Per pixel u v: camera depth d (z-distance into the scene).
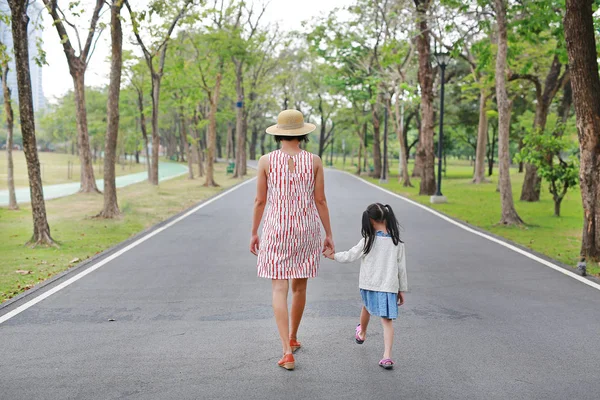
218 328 5.65
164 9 16.77
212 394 4.07
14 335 5.43
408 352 4.95
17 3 10.31
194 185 30.89
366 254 4.65
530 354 4.92
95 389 4.16
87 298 6.87
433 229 13.34
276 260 4.58
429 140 24.77
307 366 4.61
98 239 11.97
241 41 28.86
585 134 9.36
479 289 7.38
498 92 14.58
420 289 7.37
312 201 4.68
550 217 16.75
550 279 7.99
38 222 11.02
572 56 9.27
